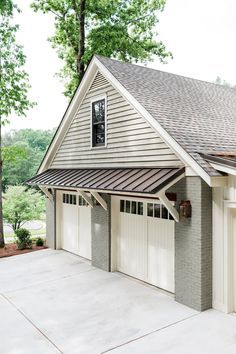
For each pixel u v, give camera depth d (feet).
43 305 24.99
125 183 26.11
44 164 45.62
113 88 32.68
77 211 40.32
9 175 141.79
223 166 21.06
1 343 19.39
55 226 44.09
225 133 28.73
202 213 22.67
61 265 36.06
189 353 17.65
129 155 30.32
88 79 36.11
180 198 24.09
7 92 49.06
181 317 22.03
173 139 24.18
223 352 17.69
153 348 18.33
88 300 25.64
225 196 22.26
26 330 20.99
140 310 23.45
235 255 22.53
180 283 24.39
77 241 40.40
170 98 32.50
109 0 58.80
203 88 41.22
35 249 44.80
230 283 22.52
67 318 22.59
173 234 26.27
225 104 38.19
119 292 27.14
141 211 29.78
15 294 27.55
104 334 20.13
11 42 48.08
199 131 27.07
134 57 65.51
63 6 60.49
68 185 33.27
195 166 22.13
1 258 40.70
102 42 58.13
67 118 39.81
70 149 40.60
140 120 28.89
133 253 30.91
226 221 22.29
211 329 20.24
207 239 22.95
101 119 35.09
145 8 63.62
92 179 31.53
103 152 34.27
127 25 63.31
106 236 33.27
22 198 57.93
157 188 22.26
